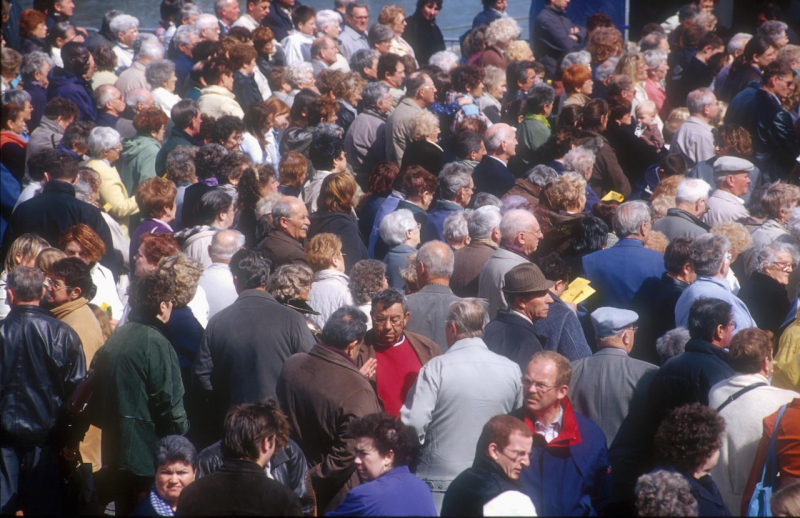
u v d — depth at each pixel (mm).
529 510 7477
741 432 9961
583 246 13875
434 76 21625
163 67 21250
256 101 19906
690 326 10734
